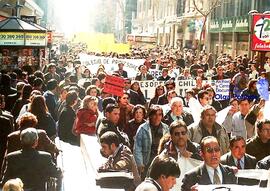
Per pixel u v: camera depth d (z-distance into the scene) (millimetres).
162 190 5406
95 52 36344
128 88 15586
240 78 17328
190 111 11664
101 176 5715
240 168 7516
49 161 7066
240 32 48219
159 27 86688
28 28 21906
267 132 8328
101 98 13406
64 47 53250
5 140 9797
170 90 14219
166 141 7984
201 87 16766
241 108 10820
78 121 9961
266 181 6078
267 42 18500
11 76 17188
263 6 43438
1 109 10039
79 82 17906
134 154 9023
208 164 6531
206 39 58188
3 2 39750
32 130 7199
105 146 6676
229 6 51500
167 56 37125
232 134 10898
